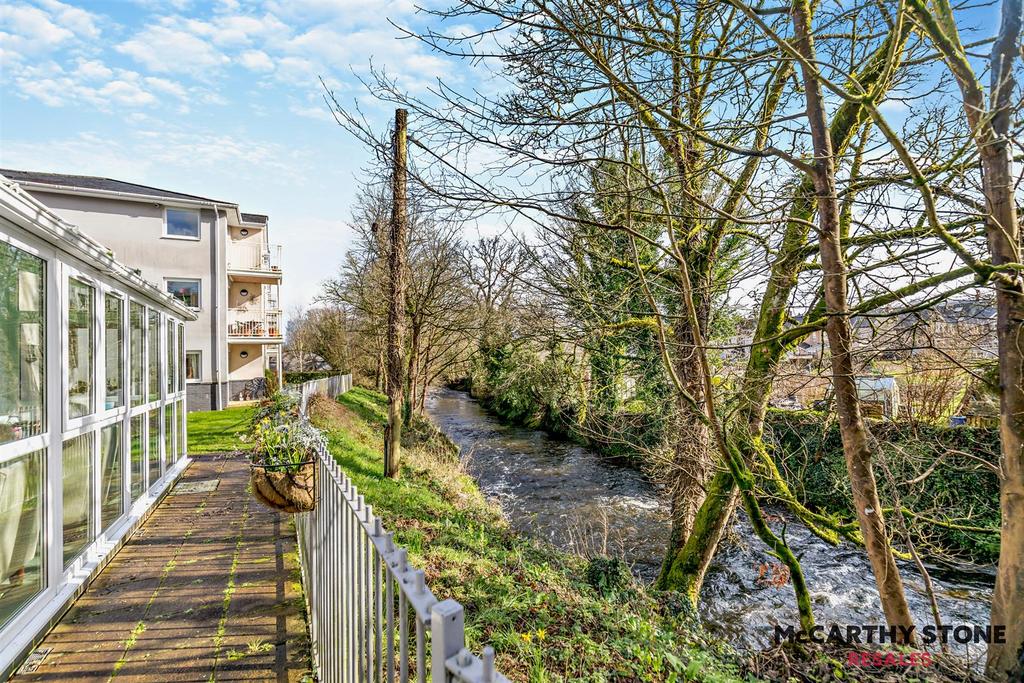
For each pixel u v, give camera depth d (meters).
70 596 3.86
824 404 6.54
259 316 23.88
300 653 3.27
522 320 10.38
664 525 10.98
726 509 7.25
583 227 7.17
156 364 7.02
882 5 4.59
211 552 4.98
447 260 14.68
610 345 9.72
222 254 20.47
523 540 7.80
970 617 7.27
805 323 5.41
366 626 2.10
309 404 14.05
